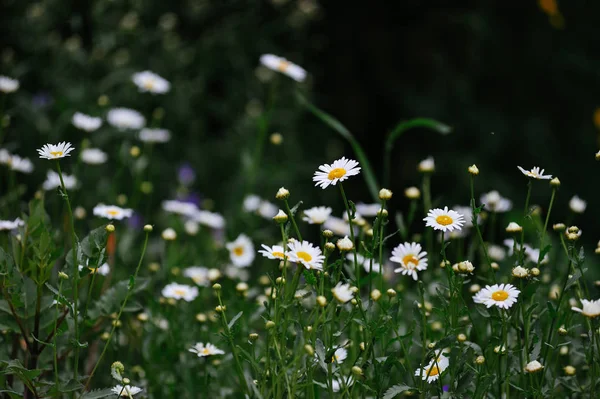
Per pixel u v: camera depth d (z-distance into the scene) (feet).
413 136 27.91
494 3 29.45
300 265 7.44
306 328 7.25
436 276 11.41
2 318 8.55
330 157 26.20
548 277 10.73
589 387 8.51
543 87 29.71
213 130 24.62
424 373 7.88
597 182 28.94
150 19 24.71
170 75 23.30
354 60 28.96
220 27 25.20
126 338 11.19
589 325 8.21
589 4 30.50
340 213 24.14
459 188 26.05
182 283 12.26
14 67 21.85
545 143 28.22
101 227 8.11
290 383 7.81
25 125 20.07
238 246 12.73
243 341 9.79
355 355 8.70
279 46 26.40
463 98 28.04
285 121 23.66
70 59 22.13
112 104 21.58
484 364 7.95
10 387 8.70
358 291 7.63
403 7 29.01
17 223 9.79
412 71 28.81
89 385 10.03
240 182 19.19
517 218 17.20
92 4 23.41
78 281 8.43
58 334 7.98
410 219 10.63
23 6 22.82
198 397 9.93
